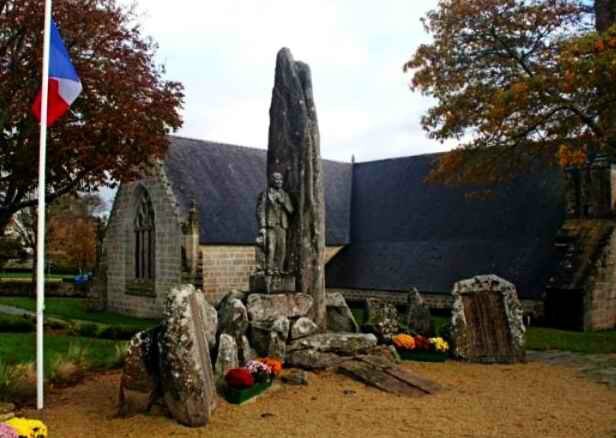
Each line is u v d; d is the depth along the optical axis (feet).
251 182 101.30
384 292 92.32
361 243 105.19
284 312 40.60
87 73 57.31
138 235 96.89
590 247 75.51
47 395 32.09
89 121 57.93
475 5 68.64
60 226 163.53
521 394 34.19
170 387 26.76
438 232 96.07
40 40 54.54
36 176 59.06
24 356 45.11
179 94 66.44
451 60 71.56
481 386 36.09
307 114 44.60
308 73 45.70
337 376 36.09
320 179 44.52
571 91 51.42
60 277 175.11
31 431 21.95
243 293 42.22
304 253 43.27
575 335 65.72
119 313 99.91
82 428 25.99
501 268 83.10
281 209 43.50
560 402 32.40
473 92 67.72
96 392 32.91
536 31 68.95
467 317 45.93
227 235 88.84
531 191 89.71
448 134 70.49
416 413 29.30
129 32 66.64
